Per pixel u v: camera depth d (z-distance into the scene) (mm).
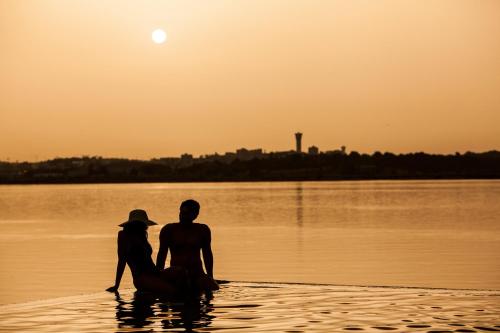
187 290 18203
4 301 24438
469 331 13703
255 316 15250
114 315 15484
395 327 14078
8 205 142125
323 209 107500
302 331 13844
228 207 117688
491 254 41594
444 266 35156
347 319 14867
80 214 101875
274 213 96625
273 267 34719
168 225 18984
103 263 36969
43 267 35156
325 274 31953
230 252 43031
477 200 138875
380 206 116250
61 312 15844
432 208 107688
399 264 36156
